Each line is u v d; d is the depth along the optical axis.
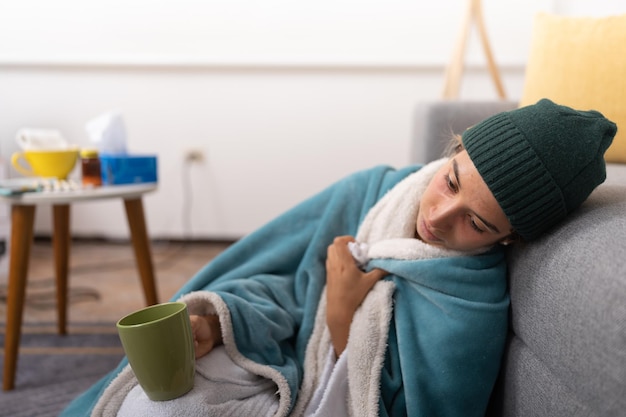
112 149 1.31
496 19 2.05
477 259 0.66
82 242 2.27
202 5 2.04
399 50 2.07
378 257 0.71
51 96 2.11
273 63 2.08
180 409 0.55
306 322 0.74
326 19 2.06
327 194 0.84
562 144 0.54
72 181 1.19
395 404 0.65
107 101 2.13
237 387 0.63
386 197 0.77
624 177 0.77
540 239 0.60
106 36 2.06
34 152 1.16
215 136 2.16
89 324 1.43
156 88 2.12
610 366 0.41
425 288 0.67
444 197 0.62
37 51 2.06
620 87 1.00
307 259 0.78
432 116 1.24
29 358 1.23
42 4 2.02
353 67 2.10
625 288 0.41
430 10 2.04
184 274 1.88
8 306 1.08
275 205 2.21
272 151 2.17
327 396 0.63
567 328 0.48
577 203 0.57
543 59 1.13
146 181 1.26
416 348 0.65
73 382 1.12
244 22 2.06
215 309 0.69
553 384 0.52
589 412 0.44
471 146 0.58
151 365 0.53
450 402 0.63
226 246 2.25
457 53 1.70
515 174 0.55
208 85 2.12
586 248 0.50
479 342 0.62
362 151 2.17
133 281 1.80
